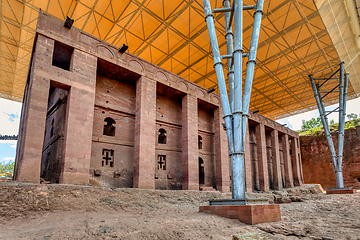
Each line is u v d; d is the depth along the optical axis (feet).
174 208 41.57
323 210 39.11
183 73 96.99
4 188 29.76
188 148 60.49
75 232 22.11
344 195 60.75
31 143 37.14
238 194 29.04
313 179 120.37
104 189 38.93
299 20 72.74
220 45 82.89
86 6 68.33
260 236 21.48
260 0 32.81
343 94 79.25
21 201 29.71
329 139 77.30
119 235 21.04
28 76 52.49
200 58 88.17
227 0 36.73
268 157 97.19
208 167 69.77
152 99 55.52
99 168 48.26
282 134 103.96
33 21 74.02
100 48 49.55
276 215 29.25
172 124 63.67
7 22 74.54
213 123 74.64
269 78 101.45
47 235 21.31
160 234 21.03
